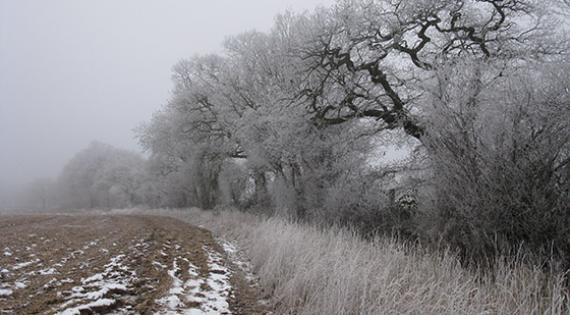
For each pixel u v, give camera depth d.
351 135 19.94
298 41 20.83
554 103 8.96
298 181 21.98
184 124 34.91
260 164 23.53
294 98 20.33
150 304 6.41
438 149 11.02
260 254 10.32
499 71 11.53
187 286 7.59
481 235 9.87
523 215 9.27
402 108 17.16
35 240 13.10
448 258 8.98
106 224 20.02
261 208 27.97
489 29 17.08
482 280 8.38
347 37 18.64
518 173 9.19
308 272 7.53
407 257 9.34
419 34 17.56
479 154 9.80
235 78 29.44
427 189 13.60
